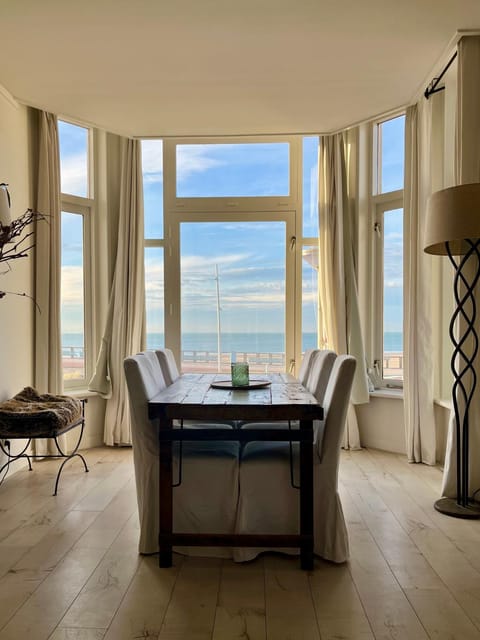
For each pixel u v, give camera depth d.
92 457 4.00
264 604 1.87
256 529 2.28
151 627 1.72
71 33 2.72
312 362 3.14
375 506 2.89
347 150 4.38
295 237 4.57
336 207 4.27
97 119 3.96
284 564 2.21
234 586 2.01
